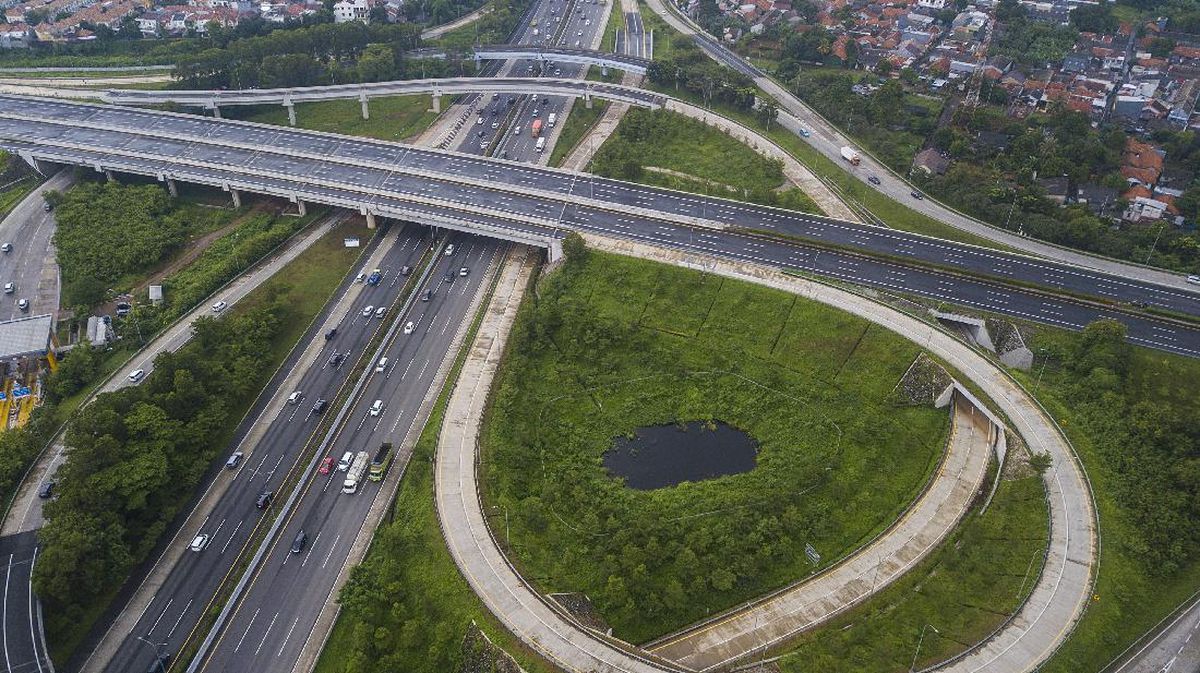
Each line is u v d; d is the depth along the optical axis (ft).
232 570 553.23
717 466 635.25
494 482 606.96
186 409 635.66
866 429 650.84
